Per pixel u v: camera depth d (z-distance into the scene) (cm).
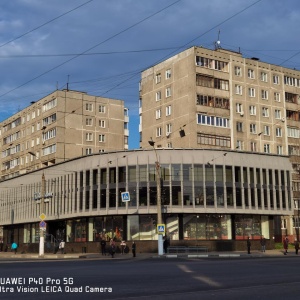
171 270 2073
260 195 5231
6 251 6875
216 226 4997
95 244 5116
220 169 5006
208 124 5934
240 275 1783
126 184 4912
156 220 4875
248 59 6506
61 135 7438
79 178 5303
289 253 4475
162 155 4919
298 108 6912
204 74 6028
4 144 9112
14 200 6906
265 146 6431
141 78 6788
